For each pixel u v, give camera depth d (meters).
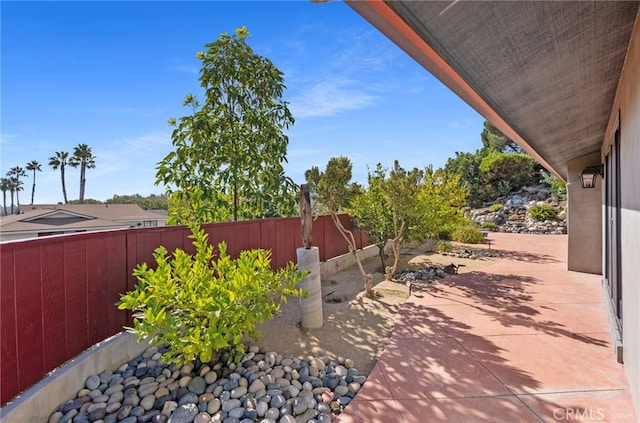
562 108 3.47
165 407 2.64
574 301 5.18
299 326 4.32
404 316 4.62
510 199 20.89
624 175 3.00
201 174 6.61
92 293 3.22
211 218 6.54
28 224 22.08
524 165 21.41
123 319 3.58
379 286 6.27
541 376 2.97
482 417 2.44
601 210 6.99
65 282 2.92
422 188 8.09
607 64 2.62
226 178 6.61
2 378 2.33
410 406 2.60
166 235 4.17
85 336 3.12
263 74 6.91
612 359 3.26
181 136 6.43
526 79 2.45
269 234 6.16
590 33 2.02
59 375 2.63
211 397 2.79
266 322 4.46
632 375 2.57
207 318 3.10
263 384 2.97
